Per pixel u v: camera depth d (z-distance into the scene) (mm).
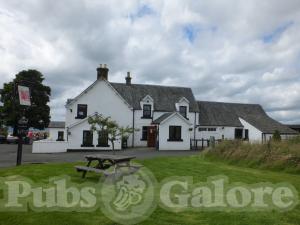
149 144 33469
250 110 42125
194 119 36031
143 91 36469
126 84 36656
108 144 29219
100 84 32094
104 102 32094
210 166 14281
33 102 47094
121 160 11008
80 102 31359
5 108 44469
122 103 32750
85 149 28703
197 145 35844
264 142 16297
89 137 28953
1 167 13953
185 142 31922
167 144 31156
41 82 48688
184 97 35625
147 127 33781
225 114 39250
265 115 42344
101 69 32844
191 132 35625
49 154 24016
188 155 22672
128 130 23344
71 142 28484
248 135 37656
